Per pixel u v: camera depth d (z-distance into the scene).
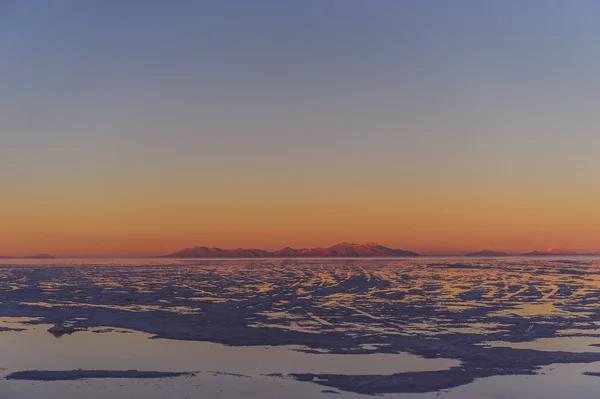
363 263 112.38
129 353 19.69
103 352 19.88
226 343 21.30
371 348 20.19
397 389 15.25
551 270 74.31
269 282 50.66
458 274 63.66
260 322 25.92
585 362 18.03
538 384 15.68
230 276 60.94
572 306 31.48
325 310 29.89
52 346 20.92
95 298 36.66
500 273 66.06
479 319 26.52
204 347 20.61
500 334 22.66
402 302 33.59
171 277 59.94
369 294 38.59
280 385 15.63
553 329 23.75
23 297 37.50
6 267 95.25
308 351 19.81
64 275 65.31
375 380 16.02
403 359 18.52
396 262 120.44
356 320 26.38
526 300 34.62
